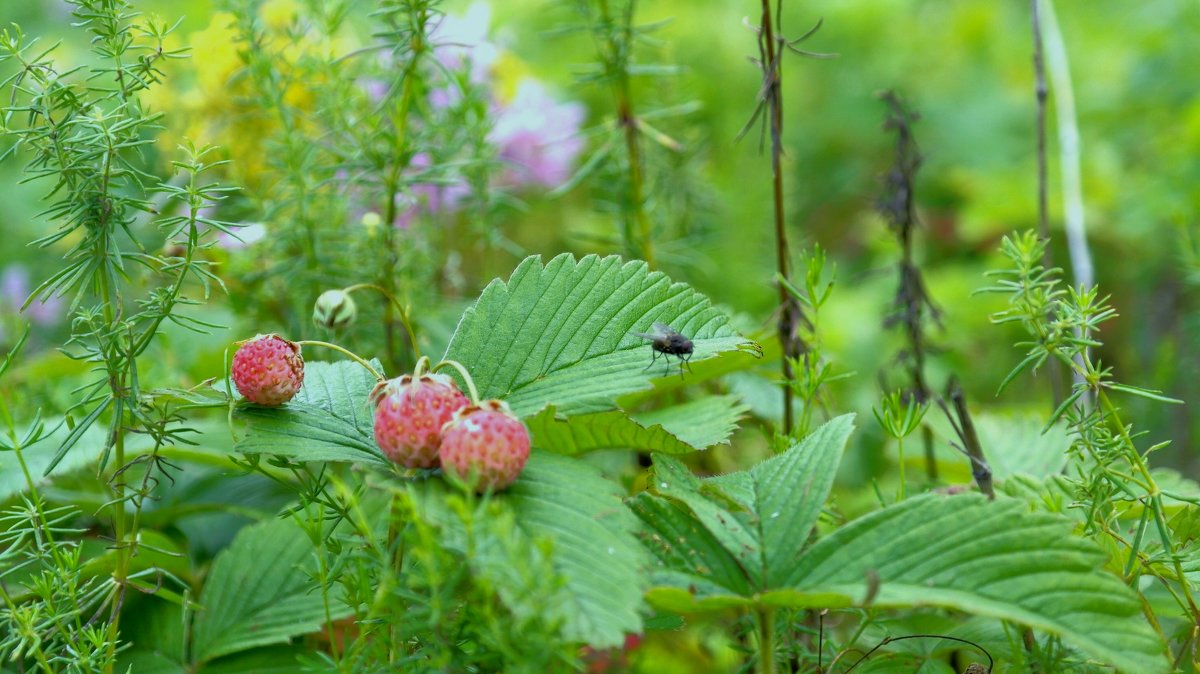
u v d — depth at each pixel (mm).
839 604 398
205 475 546
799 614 453
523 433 401
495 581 382
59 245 690
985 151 1017
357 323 540
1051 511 445
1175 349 662
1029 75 1070
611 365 437
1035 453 513
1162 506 435
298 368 430
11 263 729
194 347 574
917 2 1269
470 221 608
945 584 398
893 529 407
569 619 383
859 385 694
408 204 548
